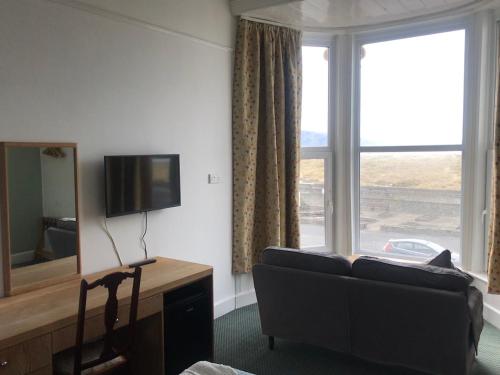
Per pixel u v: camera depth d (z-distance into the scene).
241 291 4.21
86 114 2.76
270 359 3.11
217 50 3.77
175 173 3.33
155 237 3.30
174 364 2.79
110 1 2.85
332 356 3.15
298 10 3.84
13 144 2.37
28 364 1.93
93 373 2.18
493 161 3.52
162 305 2.60
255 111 4.03
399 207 4.50
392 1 3.65
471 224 3.97
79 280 2.67
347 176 4.63
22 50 2.41
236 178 4.01
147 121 3.17
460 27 4.04
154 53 3.20
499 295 3.53
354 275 2.70
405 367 2.78
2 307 2.21
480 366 2.94
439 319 2.42
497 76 3.47
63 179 2.62
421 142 4.33
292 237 4.32
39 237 2.51
